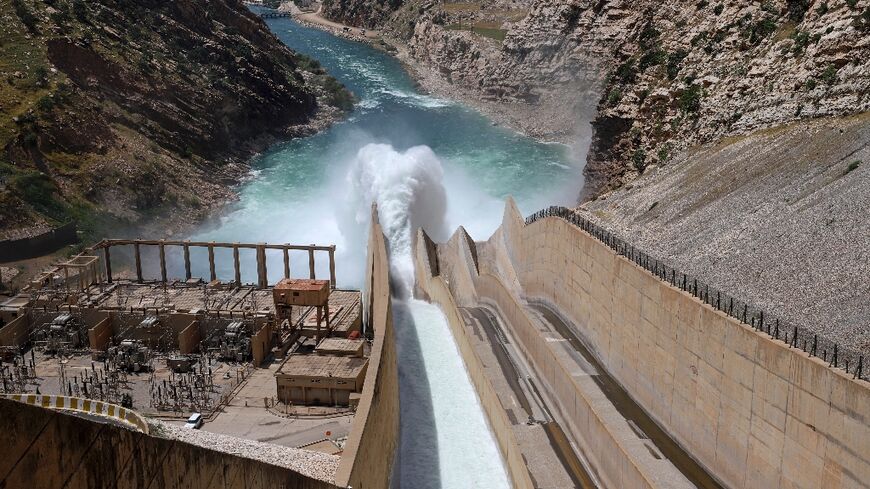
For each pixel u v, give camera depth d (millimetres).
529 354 80188
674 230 83125
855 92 86375
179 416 64188
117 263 116250
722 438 55062
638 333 66750
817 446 46188
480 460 67938
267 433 61406
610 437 58531
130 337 78188
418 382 80875
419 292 108000
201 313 78312
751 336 51406
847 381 43719
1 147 125125
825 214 68312
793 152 83875
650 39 130750
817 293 59156
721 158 93875
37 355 76875
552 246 88375
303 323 78188
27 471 18781
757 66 101875
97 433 21156
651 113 118062
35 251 112312
